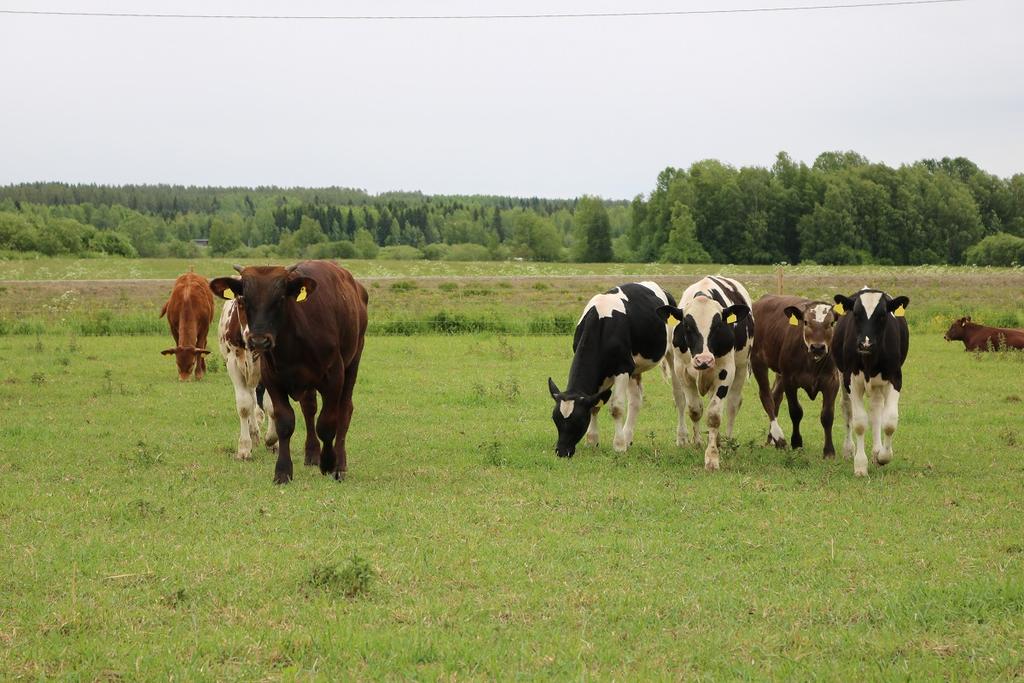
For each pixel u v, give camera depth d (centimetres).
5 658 591
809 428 1584
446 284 6306
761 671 589
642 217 14000
